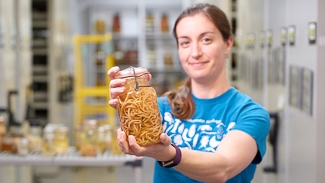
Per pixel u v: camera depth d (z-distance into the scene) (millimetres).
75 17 9773
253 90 4496
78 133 3613
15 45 5105
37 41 7094
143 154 1330
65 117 7609
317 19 2332
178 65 10070
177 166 1438
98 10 10422
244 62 5121
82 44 7371
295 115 2816
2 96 4457
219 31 1767
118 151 3473
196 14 1756
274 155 3459
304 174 2584
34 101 7117
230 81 5895
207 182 1535
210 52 1753
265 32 3844
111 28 10383
